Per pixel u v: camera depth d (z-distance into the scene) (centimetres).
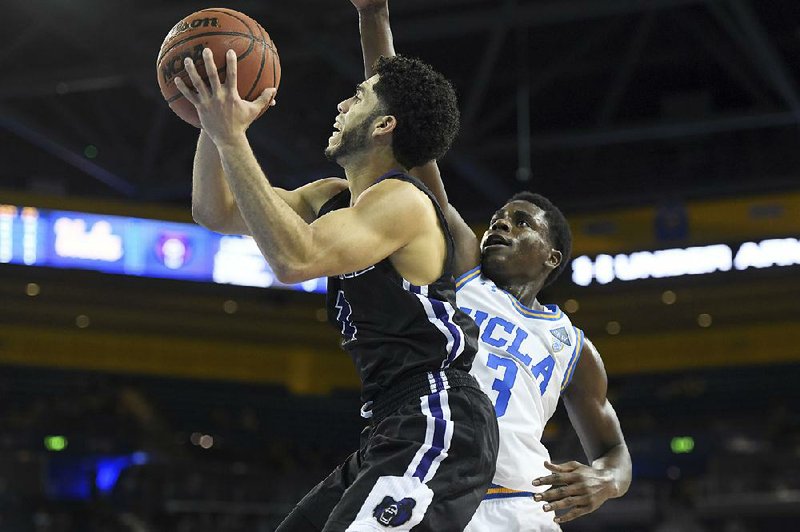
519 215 418
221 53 290
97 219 2152
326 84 1834
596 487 373
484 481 304
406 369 303
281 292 2264
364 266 291
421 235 302
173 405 2333
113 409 2075
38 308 2267
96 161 1895
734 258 2061
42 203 2122
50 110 1928
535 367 395
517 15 1446
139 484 1698
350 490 294
